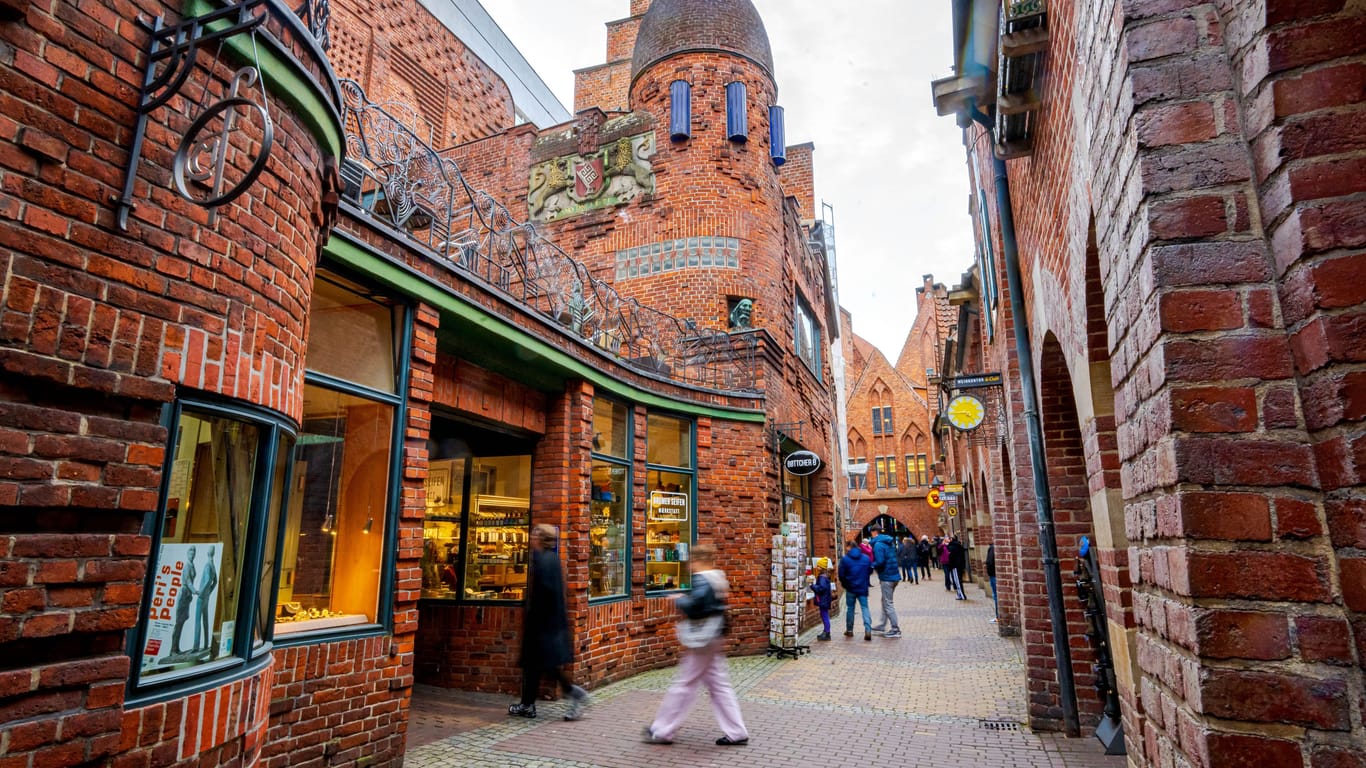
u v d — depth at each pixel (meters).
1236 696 1.92
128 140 2.92
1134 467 2.59
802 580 13.77
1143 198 2.26
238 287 3.42
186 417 3.31
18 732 2.44
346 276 5.74
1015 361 7.84
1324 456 1.93
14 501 2.46
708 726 7.27
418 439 6.21
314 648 5.09
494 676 8.66
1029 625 7.25
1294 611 1.90
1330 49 2.03
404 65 17.47
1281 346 2.03
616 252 15.61
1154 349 2.24
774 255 15.71
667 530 11.38
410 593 5.93
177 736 3.18
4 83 2.53
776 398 14.16
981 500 21.34
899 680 9.61
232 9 3.07
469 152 17.91
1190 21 2.30
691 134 15.57
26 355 2.52
